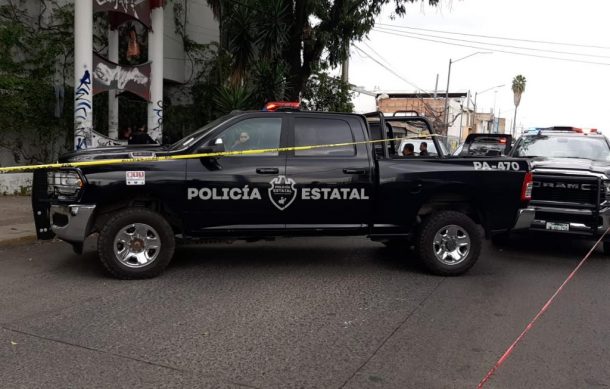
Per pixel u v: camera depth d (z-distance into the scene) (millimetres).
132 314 5129
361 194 6730
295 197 6547
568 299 6055
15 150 13289
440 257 6941
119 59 15891
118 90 13484
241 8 12664
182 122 17781
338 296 5918
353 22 13875
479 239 6969
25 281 6207
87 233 6180
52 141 13984
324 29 13945
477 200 7047
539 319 5305
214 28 18797
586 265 7949
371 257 7957
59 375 3818
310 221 6684
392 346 4508
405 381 3865
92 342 4430
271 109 7016
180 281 6328
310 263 7469
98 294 5742
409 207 6883
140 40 16453
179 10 17750
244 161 6445
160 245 6332
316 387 3748
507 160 7102
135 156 6285
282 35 12672
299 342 4547
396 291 6195
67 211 6086
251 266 7191
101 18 15406
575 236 8266
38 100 13391
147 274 6320
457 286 6500
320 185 6602
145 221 6250
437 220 6859
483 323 5145
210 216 6391
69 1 14555
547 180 8383
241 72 13172
